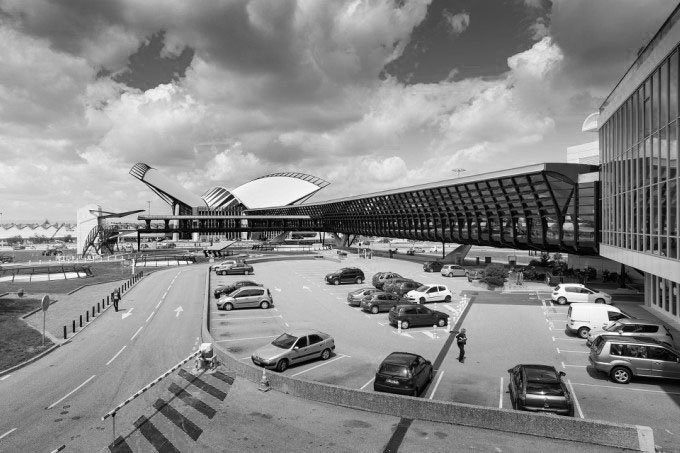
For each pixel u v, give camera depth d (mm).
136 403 15961
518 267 53812
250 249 111312
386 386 15945
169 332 27250
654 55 21141
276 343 20516
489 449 12172
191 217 110125
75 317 32219
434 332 26516
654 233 22047
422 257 81812
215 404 15672
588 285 41344
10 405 16094
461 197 57125
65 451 12641
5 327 28672
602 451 11961
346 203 96312
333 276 48094
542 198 44531
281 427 13766
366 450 12234
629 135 26656
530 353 21875
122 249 121250
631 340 17781
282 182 179250
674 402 15430
